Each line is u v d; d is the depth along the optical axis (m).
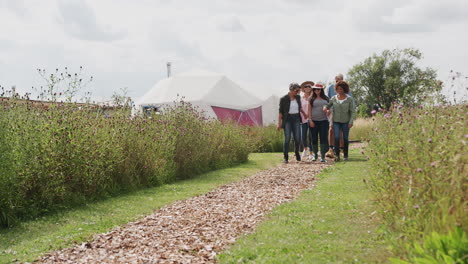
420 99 5.88
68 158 6.28
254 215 5.18
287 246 3.71
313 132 11.02
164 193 7.04
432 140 3.87
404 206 3.54
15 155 5.48
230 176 8.92
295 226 4.39
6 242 4.38
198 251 3.92
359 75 62.12
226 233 4.45
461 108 5.07
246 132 14.73
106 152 7.07
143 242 4.24
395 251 3.08
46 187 5.82
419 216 3.25
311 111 10.63
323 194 6.10
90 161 6.56
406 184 3.81
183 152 9.10
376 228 3.94
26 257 3.85
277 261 3.31
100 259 3.75
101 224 5.00
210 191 7.16
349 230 4.01
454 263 2.44
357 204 5.11
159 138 8.34
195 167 9.45
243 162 11.77
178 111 10.03
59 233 4.62
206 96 25.89
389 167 4.37
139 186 7.64
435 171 3.42
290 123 11.03
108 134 7.21
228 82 27.86
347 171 8.34
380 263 3.03
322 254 3.37
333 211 4.88
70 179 6.41
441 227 2.89
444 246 2.64
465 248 2.56
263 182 7.80
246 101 27.48
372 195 5.05
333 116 10.32
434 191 3.24
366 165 8.88
